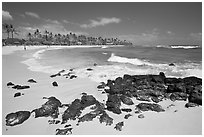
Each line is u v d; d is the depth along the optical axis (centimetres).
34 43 10212
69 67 1833
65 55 3462
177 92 912
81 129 607
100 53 4109
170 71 1538
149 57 2803
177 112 728
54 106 736
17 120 650
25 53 3909
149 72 1514
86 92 1001
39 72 1573
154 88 1013
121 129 604
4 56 2962
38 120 668
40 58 2798
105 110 746
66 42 13138
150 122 649
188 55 3091
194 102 800
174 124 635
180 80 1105
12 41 8362
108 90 985
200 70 1526
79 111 720
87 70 1622
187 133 583
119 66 1855
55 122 653
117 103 768
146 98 866
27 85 1138
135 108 762
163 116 693
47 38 12225
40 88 1077
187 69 1588
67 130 596
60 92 998
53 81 1252
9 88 1062
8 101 855
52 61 2372
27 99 881
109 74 1452
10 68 1758
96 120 659
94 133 586
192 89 911
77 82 1220
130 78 1209
